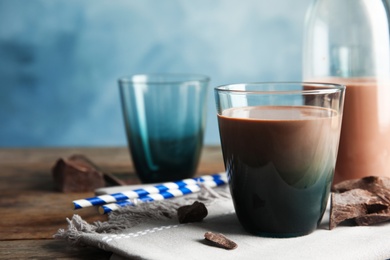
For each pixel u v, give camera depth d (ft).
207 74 4.40
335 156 1.52
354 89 1.81
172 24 4.33
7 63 4.35
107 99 4.43
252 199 1.48
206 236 1.44
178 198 1.82
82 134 4.48
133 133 2.12
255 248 1.42
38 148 2.79
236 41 4.36
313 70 1.98
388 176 1.85
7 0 4.27
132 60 4.37
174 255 1.37
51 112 4.44
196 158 2.16
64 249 1.53
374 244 1.42
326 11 1.94
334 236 1.49
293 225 1.48
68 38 4.33
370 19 1.88
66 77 4.39
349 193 1.58
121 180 2.20
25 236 1.63
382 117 1.82
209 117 4.52
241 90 1.54
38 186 2.14
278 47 4.36
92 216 1.80
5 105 4.41
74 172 2.06
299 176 1.45
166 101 2.08
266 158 1.45
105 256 1.48
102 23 4.32
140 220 1.61
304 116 1.46
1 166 2.43
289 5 4.31
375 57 1.86
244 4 4.31
